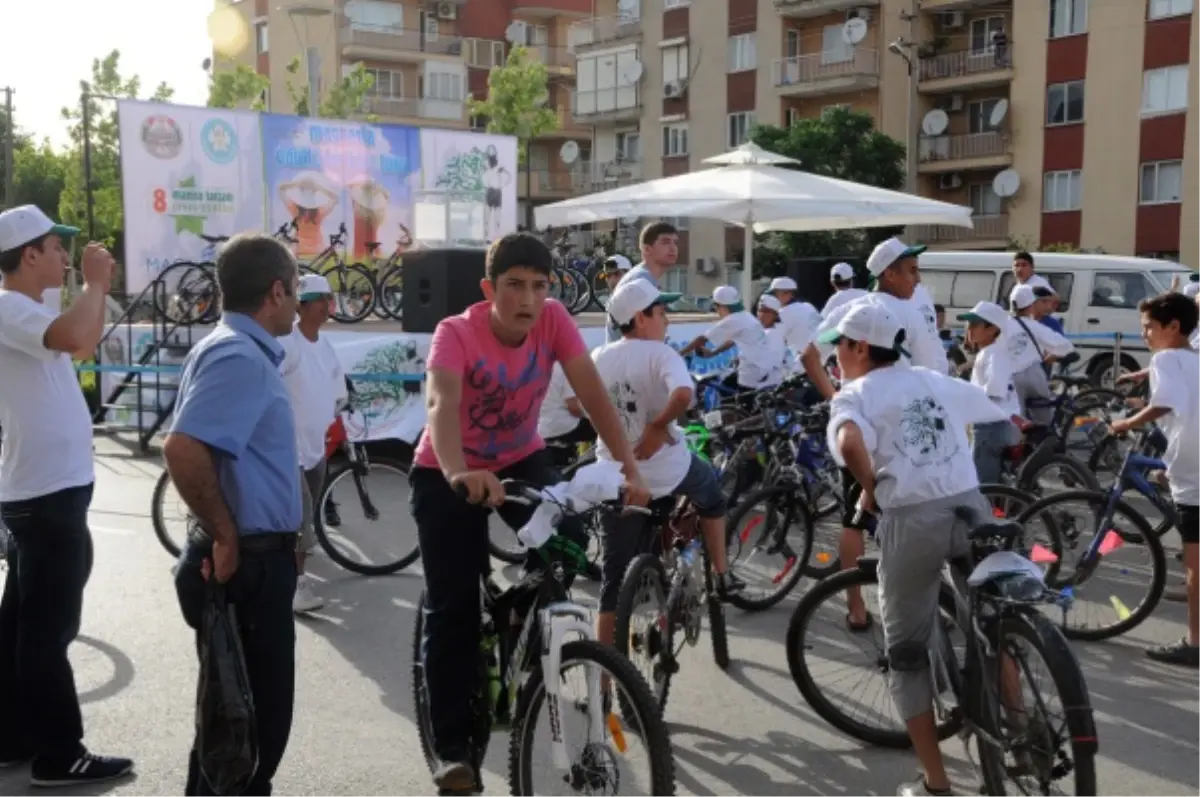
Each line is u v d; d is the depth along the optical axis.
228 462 3.32
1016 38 34.19
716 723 4.97
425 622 3.86
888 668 4.47
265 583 3.37
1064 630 6.05
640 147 43.53
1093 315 18.69
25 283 4.16
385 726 4.93
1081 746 3.27
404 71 49.34
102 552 7.92
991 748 3.78
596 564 6.90
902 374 4.16
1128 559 6.34
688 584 5.11
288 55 48.22
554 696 3.41
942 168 35.81
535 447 4.06
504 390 3.84
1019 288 9.12
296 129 18.50
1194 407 5.59
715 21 40.53
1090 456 9.55
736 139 40.31
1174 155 31.00
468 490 3.41
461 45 50.06
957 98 36.25
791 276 16.86
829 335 4.29
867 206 11.02
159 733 4.79
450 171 20.36
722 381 10.19
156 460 12.00
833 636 4.88
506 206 21.12
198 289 13.86
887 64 36.94
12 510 4.15
